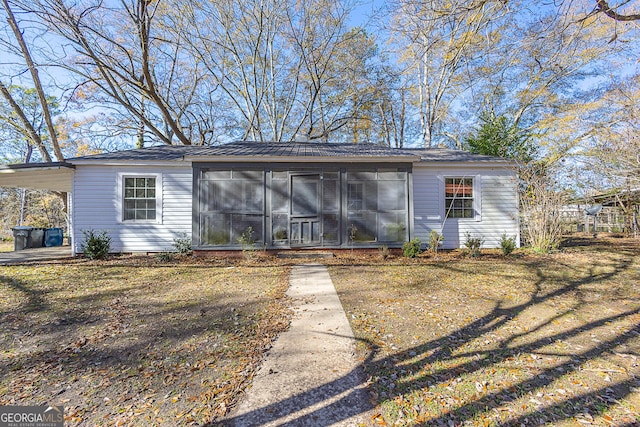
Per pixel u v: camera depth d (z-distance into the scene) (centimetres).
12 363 303
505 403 236
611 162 980
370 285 578
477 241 887
